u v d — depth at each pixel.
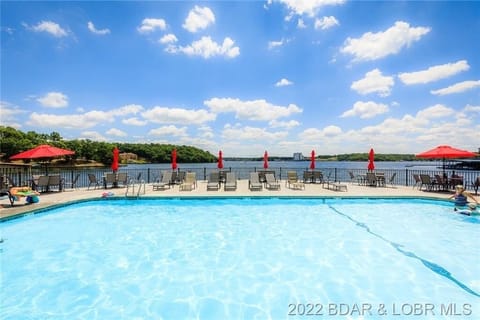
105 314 2.97
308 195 9.46
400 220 7.12
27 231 6.14
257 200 9.37
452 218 7.27
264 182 13.03
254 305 3.21
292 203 9.27
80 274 4.04
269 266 4.38
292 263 4.50
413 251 4.99
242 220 7.24
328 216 7.59
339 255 4.83
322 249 5.13
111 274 4.06
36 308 3.09
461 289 3.58
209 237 5.87
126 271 4.17
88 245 5.33
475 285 3.69
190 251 5.05
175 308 3.13
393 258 4.67
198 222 7.06
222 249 5.16
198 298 3.37
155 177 13.62
